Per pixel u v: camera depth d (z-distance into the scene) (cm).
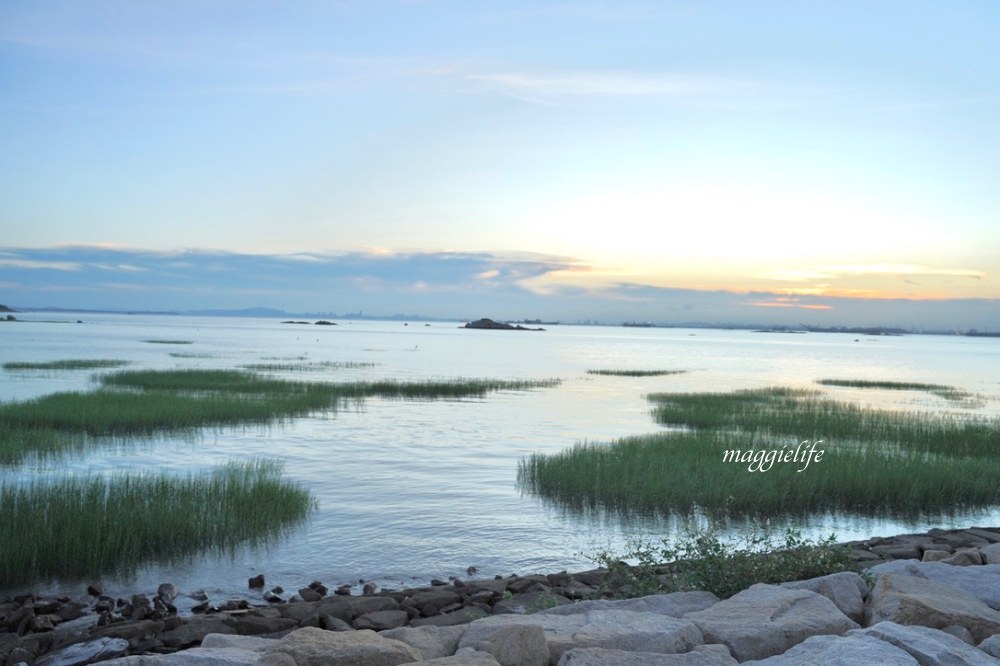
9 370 5672
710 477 1819
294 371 6394
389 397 4462
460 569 1274
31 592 1097
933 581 760
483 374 6912
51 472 1998
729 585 861
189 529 1331
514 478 2073
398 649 577
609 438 2912
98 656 759
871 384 6319
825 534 1551
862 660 525
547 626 663
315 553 1341
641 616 690
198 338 15400
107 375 5059
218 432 2880
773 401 4181
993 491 1869
